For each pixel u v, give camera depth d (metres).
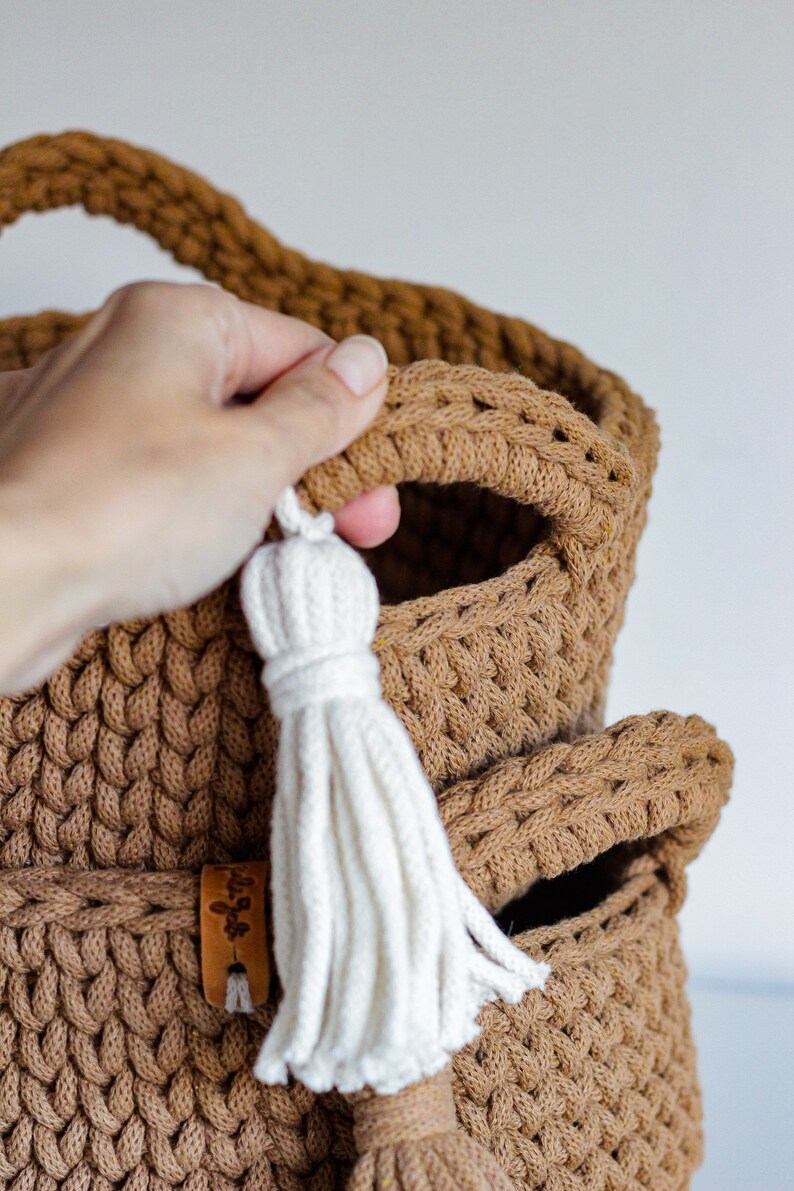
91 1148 0.46
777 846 0.94
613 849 0.61
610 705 0.96
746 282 0.89
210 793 0.46
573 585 0.50
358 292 0.76
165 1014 0.46
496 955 0.41
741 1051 0.84
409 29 0.91
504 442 0.46
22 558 0.35
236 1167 0.46
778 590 0.92
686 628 0.94
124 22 0.94
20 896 0.46
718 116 0.87
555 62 0.89
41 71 0.96
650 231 0.90
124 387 0.39
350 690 0.38
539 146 0.91
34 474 0.37
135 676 0.45
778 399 0.89
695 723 0.54
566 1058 0.49
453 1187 0.39
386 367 0.45
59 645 0.40
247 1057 0.46
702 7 0.86
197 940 0.45
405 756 0.38
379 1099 0.40
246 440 0.39
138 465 0.38
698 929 0.97
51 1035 0.46
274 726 0.46
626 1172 0.51
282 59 0.93
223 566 0.41
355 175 0.94
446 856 0.38
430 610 0.46
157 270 0.98
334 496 0.44
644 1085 0.53
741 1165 0.73
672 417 0.92
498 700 0.48
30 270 0.99
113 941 0.46
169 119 0.96
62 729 0.46
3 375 0.50
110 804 0.46
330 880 0.38
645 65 0.88
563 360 0.72
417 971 0.37
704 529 0.92
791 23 0.84
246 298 0.77
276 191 0.96
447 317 0.75
